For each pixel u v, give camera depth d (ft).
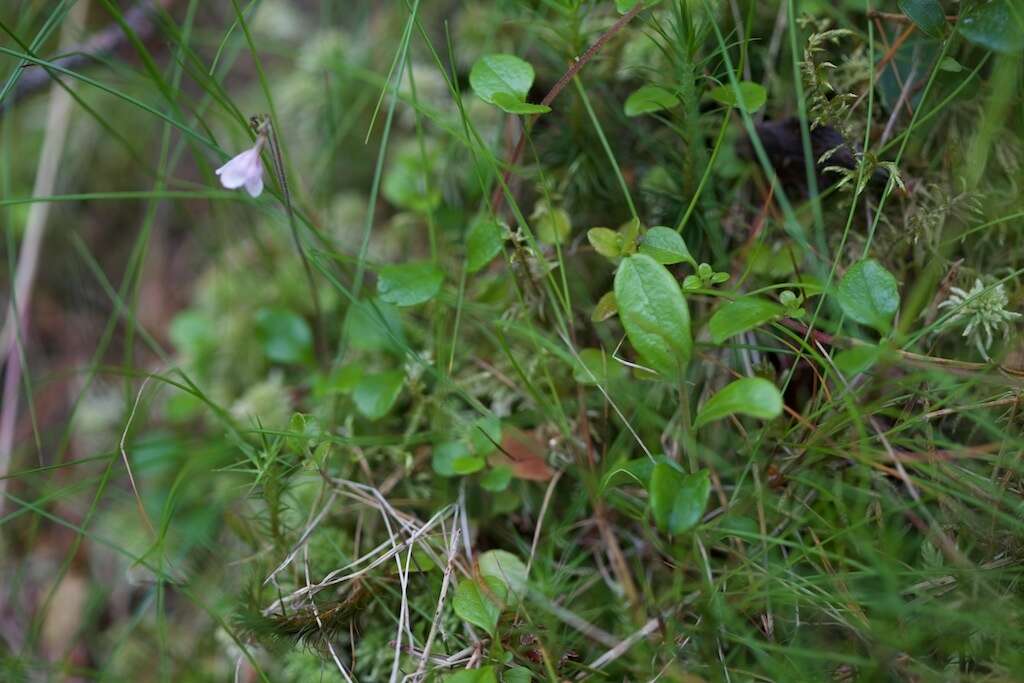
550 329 0.94
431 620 0.86
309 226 0.92
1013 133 0.86
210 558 0.98
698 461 0.88
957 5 0.85
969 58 0.87
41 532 1.09
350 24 1.22
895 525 0.83
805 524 0.84
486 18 1.06
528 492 0.91
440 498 0.91
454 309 0.96
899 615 0.76
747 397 0.72
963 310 0.80
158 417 1.13
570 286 0.95
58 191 1.24
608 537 0.83
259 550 0.92
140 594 1.04
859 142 0.88
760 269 0.90
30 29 1.12
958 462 0.82
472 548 0.88
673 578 0.83
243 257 1.15
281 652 0.85
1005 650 0.77
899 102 0.87
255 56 0.89
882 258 0.89
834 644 0.81
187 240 1.30
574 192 0.97
